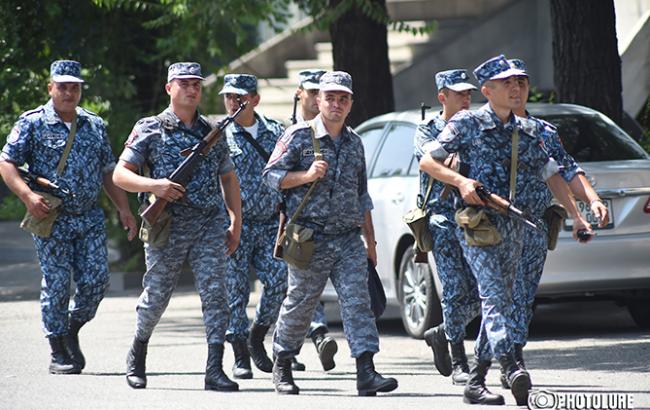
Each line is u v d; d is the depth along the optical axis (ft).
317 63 185.57
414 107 178.70
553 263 88.99
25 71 148.46
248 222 79.71
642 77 143.54
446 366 75.61
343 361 86.02
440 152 63.87
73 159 80.07
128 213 82.48
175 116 71.77
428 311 92.89
